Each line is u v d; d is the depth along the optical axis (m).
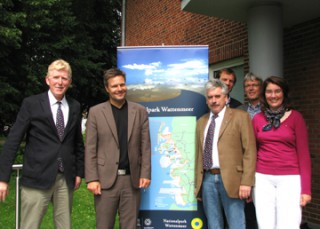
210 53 7.09
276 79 3.24
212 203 3.45
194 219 3.88
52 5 10.26
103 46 16.86
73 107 3.36
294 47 5.48
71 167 3.31
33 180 3.17
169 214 3.90
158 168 3.91
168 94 3.89
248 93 3.96
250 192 3.31
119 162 3.40
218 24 6.86
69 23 11.34
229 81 4.19
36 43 10.46
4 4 8.69
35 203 3.19
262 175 3.24
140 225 3.92
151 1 9.80
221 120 3.44
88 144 3.40
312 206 5.21
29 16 9.51
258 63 4.71
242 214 3.36
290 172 3.14
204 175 3.50
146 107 3.91
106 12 16.86
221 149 3.36
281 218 3.13
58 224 3.31
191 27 7.79
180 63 3.89
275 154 3.19
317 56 5.11
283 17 5.14
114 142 3.40
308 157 3.13
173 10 8.59
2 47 8.95
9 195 7.01
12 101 10.15
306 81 5.28
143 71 3.91
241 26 6.22
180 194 3.89
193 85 3.88
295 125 3.17
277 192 3.19
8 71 9.89
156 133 3.91
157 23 9.43
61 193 3.28
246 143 3.29
